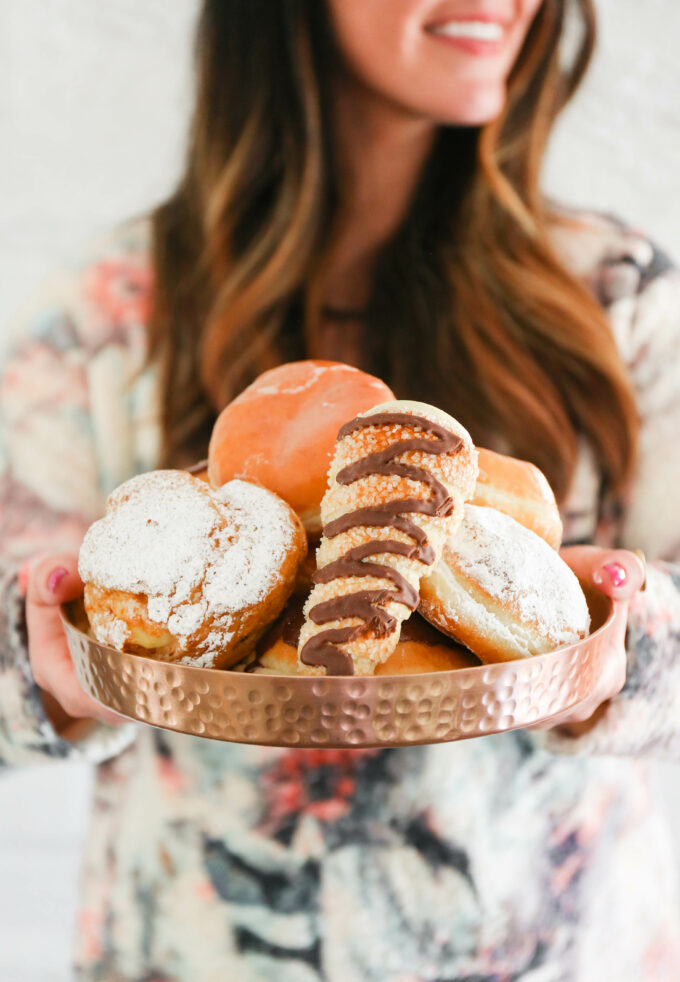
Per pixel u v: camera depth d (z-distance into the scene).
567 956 1.06
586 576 0.74
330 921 1.00
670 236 1.77
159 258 1.26
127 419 1.22
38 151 1.85
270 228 1.20
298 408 0.68
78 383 1.22
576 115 1.71
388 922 1.00
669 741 0.92
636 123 1.71
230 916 1.02
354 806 0.99
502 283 1.17
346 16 1.06
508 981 1.03
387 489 0.56
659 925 1.16
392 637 0.54
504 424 1.15
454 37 1.04
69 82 1.81
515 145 1.22
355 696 0.51
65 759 0.92
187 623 0.56
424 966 1.01
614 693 0.79
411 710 0.52
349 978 1.01
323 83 1.17
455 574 0.58
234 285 1.19
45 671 0.82
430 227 1.23
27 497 1.17
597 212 1.32
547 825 1.03
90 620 0.62
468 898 0.99
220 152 1.22
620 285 1.21
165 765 1.03
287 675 0.55
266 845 1.00
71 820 2.15
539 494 0.68
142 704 0.56
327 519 0.58
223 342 1.18
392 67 1.06
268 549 0.58
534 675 0.54
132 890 1.06
